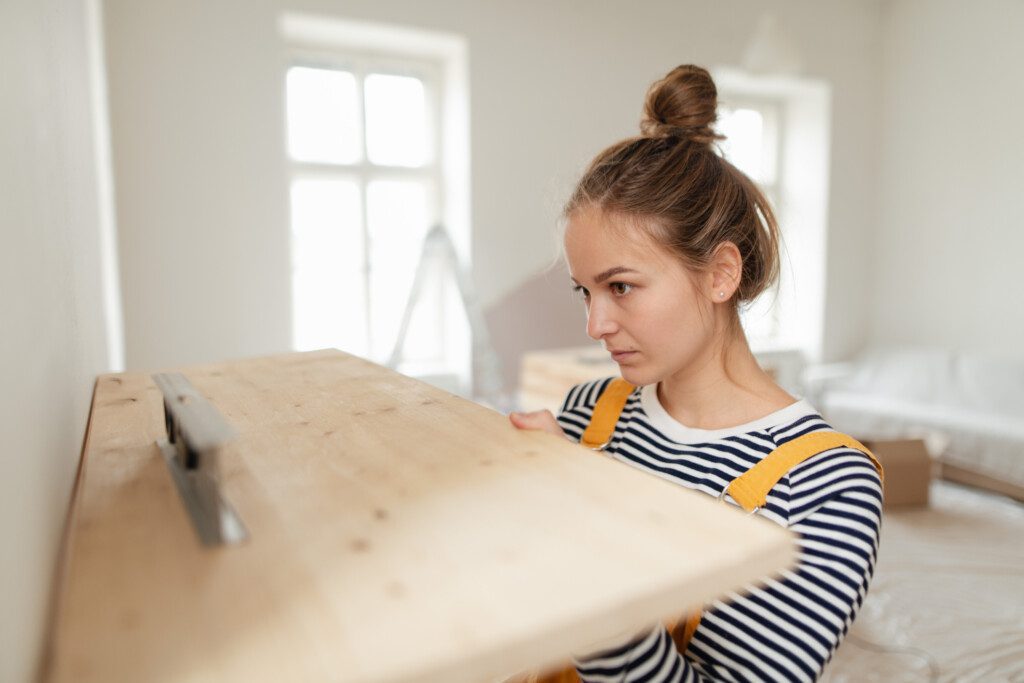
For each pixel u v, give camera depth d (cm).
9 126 39
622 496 38
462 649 24
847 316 455
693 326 64
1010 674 163
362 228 338
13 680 31
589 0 347
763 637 52
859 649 172
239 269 286
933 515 266
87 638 25
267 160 287
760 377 72
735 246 64
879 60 445
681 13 374
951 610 192
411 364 357
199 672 23
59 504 54
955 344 416
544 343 354
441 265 355
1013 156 382
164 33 265
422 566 30
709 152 71
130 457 47
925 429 327
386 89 337
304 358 86
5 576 31
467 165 328
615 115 360
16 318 37
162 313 274
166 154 270
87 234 108
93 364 103
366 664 24
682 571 30
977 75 396
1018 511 272
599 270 63
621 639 33
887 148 446
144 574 29
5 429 33
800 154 448
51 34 66
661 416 75
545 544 32
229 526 34
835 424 371
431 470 42
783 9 406
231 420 54
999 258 391
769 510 61
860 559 54
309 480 41
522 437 49
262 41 281
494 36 326
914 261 436
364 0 296
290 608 27
